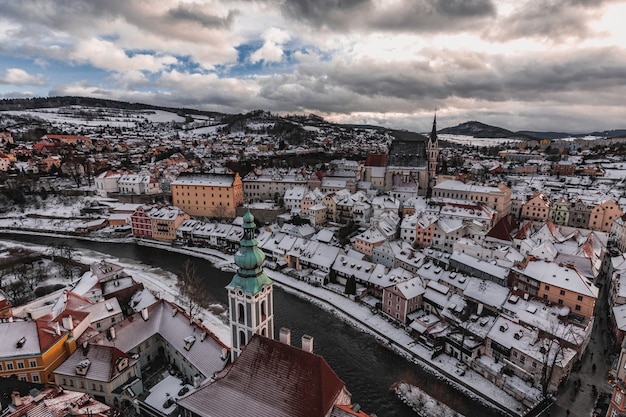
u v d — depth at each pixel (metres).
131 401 65.31
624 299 99.44
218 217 199.75
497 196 184.12
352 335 101.44
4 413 48.19
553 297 98.94
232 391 51.94
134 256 160.50
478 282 105.62
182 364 75.06
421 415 73.56
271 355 52.16
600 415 69.88
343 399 51.72
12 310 96.44
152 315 83.44
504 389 79.31
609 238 165.75
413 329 98.44
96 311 88.50
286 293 125.62
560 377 75.75
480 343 87.38
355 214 182.25
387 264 134.38
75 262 145.62
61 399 51.25
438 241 144.88
